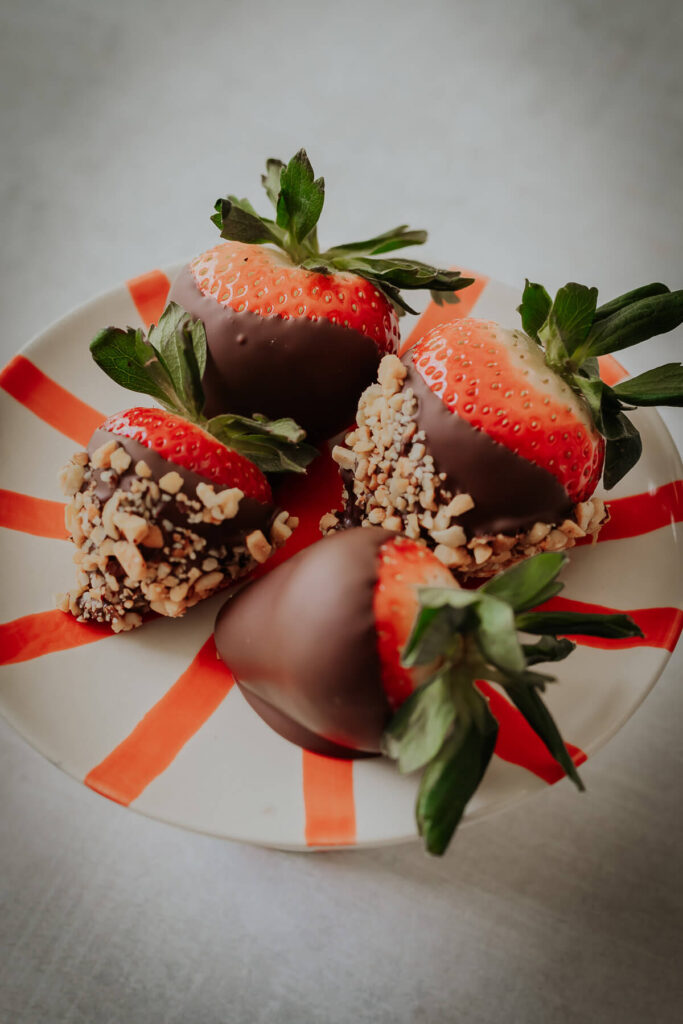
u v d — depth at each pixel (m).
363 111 0.36
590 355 0.22
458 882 0.25
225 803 0.21
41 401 0.26
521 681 0.19
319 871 0.25
